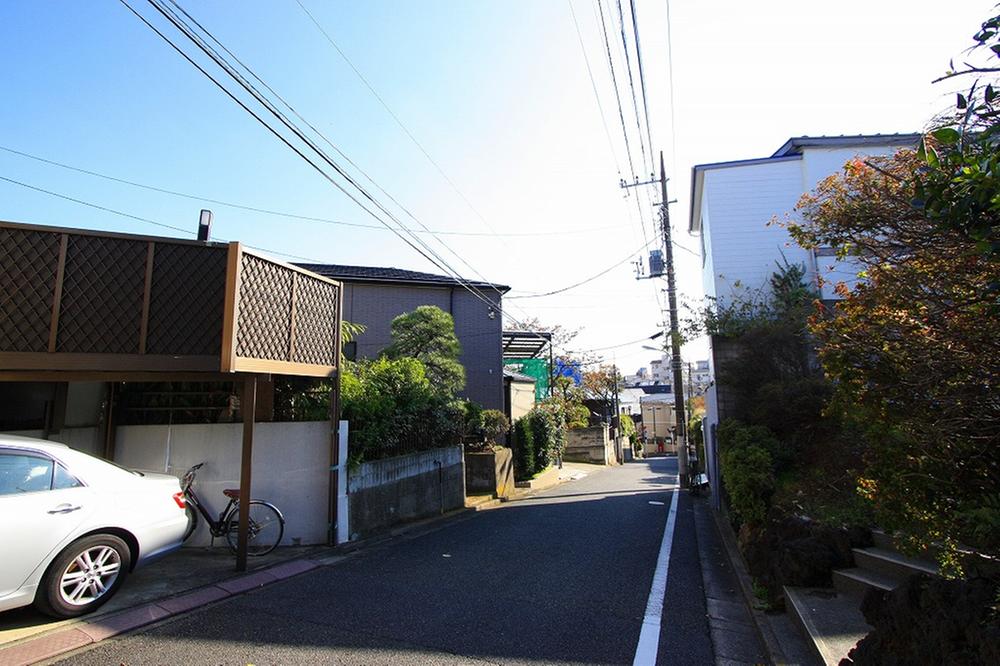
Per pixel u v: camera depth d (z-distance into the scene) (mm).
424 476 10508
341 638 4484
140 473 5594
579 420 30656
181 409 7676
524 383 22562
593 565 7086
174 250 6371
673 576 6668
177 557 6840
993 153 1988
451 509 11500
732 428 9609
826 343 3574
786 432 9414
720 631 4887
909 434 2930
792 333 10281
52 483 4707
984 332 2535
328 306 7984
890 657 3174
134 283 6145
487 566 6910
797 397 9312
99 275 5988
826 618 4438
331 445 7844
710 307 12445
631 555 7723
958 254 2570
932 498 3025
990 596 2754
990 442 2770
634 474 22641
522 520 10641
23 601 4371
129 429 7555
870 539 5527
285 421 7844
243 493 6379
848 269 11664
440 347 14594
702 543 8852
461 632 4664
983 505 2662
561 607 5395
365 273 19734
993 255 2059
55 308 5719
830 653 3811
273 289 6871
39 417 6715
